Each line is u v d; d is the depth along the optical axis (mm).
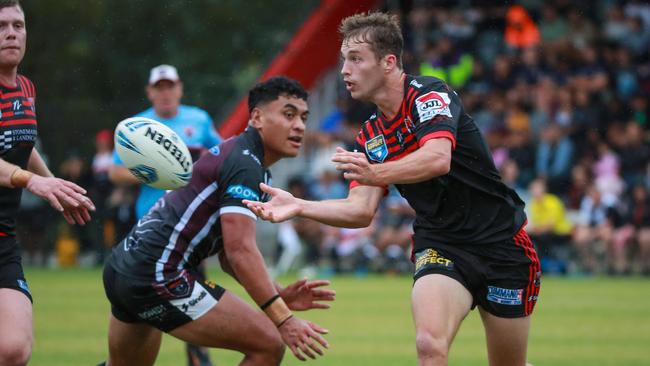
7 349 18531
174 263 19719
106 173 68000
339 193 65562
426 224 20719
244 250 19438
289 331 19391
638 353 32844
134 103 75375
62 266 70062
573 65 77625
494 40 80062
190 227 19781
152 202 32000
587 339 36312
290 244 63375
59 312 43188
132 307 19781
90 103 75250
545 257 64250
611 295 52000
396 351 32906
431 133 19000
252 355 19719
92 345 33688
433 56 78875
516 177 66500
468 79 78250
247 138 20406
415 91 19641
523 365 21359
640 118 73125
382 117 20312
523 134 69500
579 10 81688
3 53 20031
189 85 87312
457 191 20156
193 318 19562
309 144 73062
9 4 20031
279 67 75375
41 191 18953
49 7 88438
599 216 63625
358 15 20062
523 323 20797
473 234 20172
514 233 20453
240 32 93000
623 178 66000
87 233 71188
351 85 19938
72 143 74312
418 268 20266
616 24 80562
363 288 55625
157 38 91562
